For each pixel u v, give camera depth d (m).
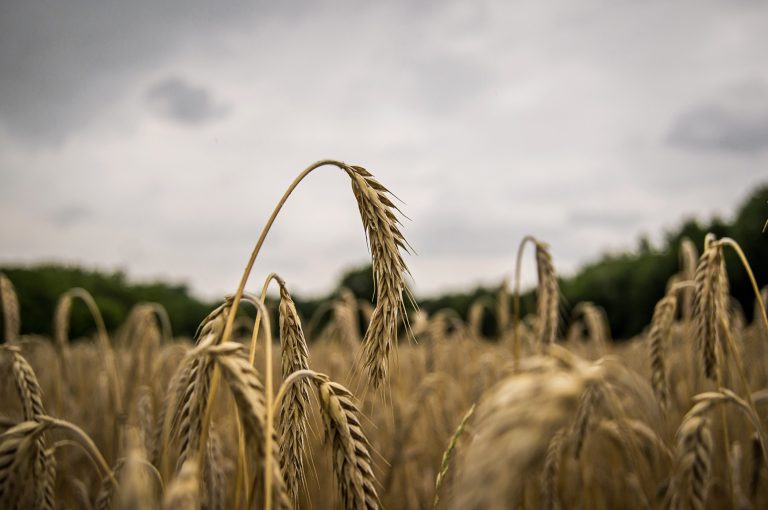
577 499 4.31
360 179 1.92
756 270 22.48
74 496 3.57
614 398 2.85
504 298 6.95
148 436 3.10
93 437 4.46
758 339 5.02
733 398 2.17
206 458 2.20
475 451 0.89
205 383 1.54
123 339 5.49
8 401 4.54
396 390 4.96
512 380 0.92
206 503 2.06
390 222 1.94
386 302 1.88
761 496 3.75
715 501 4.02
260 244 1.66
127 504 0.97
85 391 5.71
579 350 6.89
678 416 4.42
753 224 22.92
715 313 2.58
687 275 4.71
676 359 4.74
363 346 1.93
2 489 1.45
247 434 1.35
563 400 0.86
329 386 1.74
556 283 3.42
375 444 4.80
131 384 4.52
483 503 0.84
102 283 24.16
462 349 7.38
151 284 27.17
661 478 4.02
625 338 29.80
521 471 0.83
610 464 4.92
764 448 2.11
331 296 21.81
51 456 1.95
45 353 5.58
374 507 1.67
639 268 29.36
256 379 1.37
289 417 1.90
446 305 28.88
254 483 1.46
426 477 4.75
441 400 5.48
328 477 4.17
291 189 1.76
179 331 25.86
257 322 1.68
